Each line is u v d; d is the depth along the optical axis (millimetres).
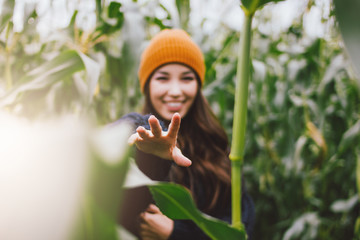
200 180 700
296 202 1477
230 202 738
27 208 90
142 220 555
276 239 1592
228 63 1511
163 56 730
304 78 1369
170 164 406
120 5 940
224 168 729
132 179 219
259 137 1603
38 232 91
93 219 106
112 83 1006
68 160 89
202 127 748
